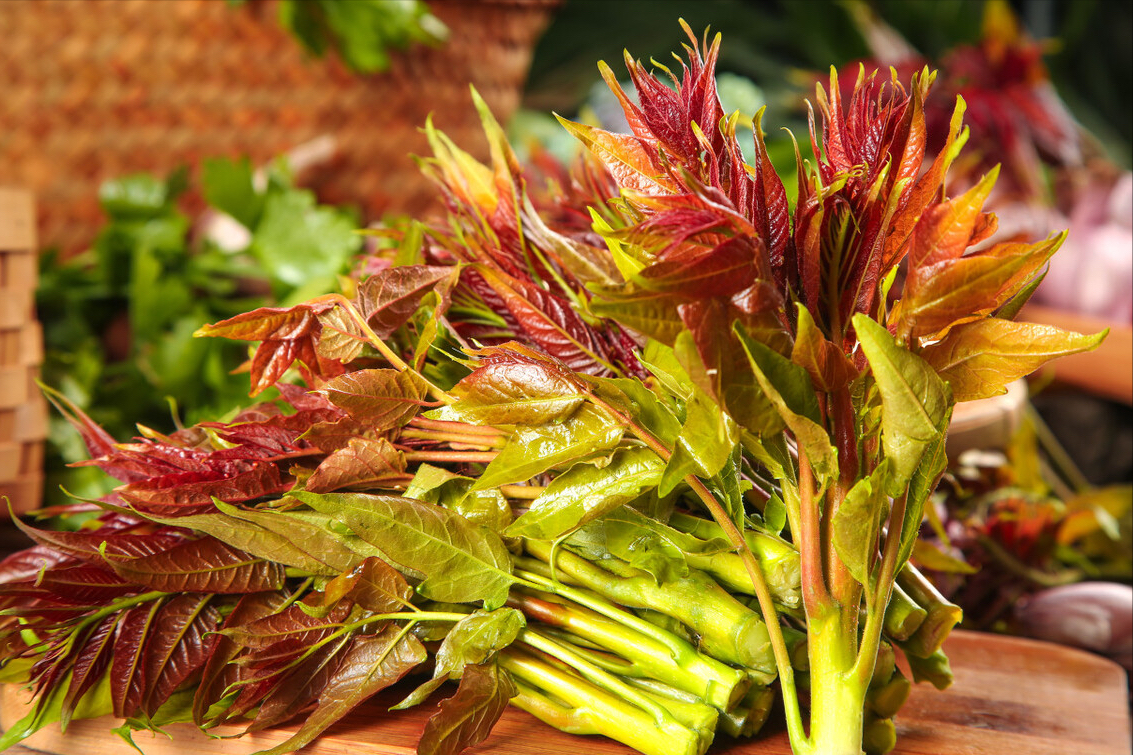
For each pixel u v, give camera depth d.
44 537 0.59
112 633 0.60
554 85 2.23
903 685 0.59
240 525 0.58
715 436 0.55
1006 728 0.63
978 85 1.30
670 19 2.25
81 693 0.59
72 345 0.98
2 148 0.93
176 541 0.60
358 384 0.59
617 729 0.57
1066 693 0.66
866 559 0.55
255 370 0.60
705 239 0.54
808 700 0.61
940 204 0.53
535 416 0.57
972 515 0.84
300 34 0.96
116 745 0.59
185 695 0.61
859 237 0.56
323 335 0.60
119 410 0.92
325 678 0.59
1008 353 0.54
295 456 0.60
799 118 2.10
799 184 0.56
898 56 1.66
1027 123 1.27
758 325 0.54
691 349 0.53
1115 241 1.16
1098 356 1.06
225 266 0.98
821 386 0.55
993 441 0.78
